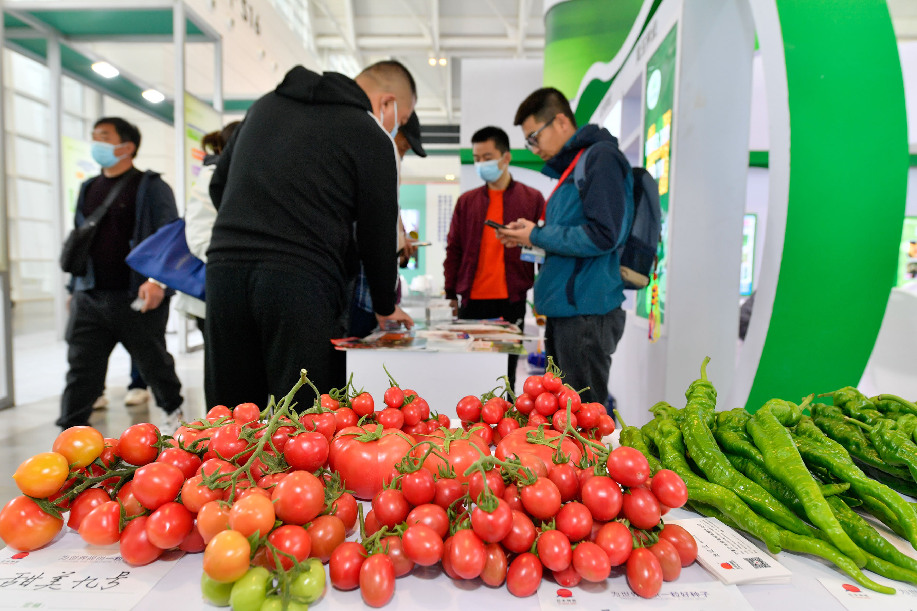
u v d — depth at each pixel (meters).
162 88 8.10
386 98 1.71
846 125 1.95
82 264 2.57
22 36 4.94
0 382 3.58
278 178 1.36
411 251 2.33
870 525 0.65
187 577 0.57
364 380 1.49
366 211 1.45
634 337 3.35
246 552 0.49
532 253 2.09
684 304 2.45
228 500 0.56
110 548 0.62
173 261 1.95
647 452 0.83
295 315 1.35
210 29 5.18
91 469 0.66
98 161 2.70
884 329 2.55
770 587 0.57
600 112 4.50
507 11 11.41
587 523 0.55
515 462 0.60
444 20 11.90
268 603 0.48
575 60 4.32
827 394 0.95
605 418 0.89
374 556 0.53
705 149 2.38
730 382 2.50
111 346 2.79
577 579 0.55
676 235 2.41
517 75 5.23
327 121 1.39
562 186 2.08
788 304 2.02
